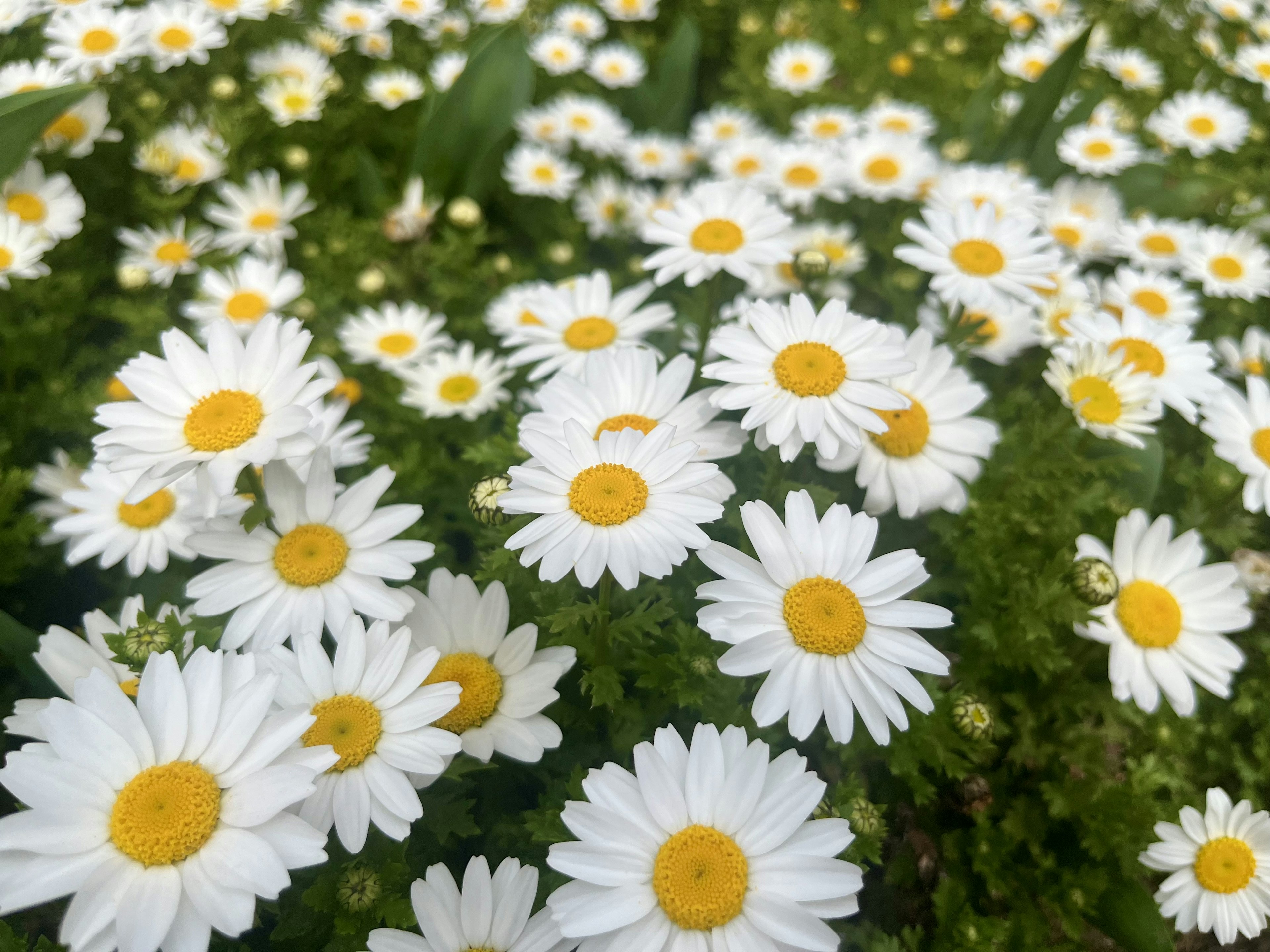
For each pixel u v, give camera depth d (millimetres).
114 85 315
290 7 368
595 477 152
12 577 216
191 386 164
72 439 255
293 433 155
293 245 323
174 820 123
